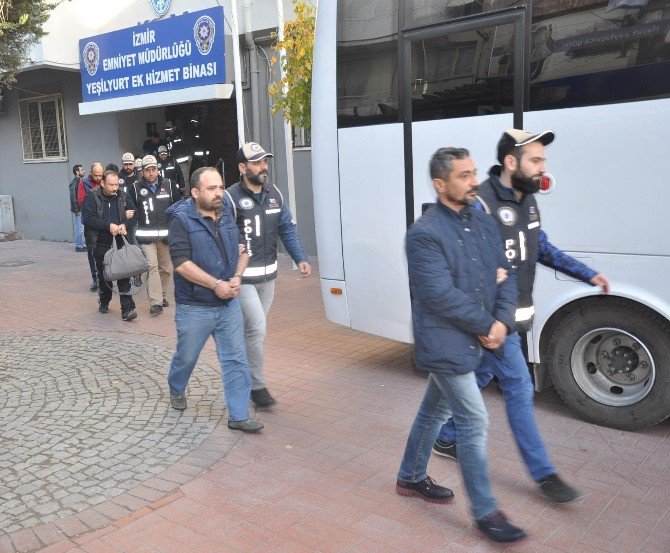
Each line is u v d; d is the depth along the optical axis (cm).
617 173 456
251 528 372
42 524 380
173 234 480
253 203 516
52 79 1639
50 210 1730
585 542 347
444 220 331
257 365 540
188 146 1434
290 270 1154
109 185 845
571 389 500
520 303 376
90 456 468
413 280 331
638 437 473
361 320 609
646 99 442
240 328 500
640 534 354
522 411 380
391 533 362
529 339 505
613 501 387
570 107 472
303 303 932
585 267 393
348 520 376
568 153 474
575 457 444
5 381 630
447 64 529
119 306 938
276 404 558
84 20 1448
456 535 358
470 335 335
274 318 855
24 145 1766
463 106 524
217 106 1430
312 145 621
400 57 552
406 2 547
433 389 370
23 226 1812
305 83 886
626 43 447
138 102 1297
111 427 517
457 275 328
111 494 414
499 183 370
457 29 521
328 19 595
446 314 325
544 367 524
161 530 372
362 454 461
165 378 627
